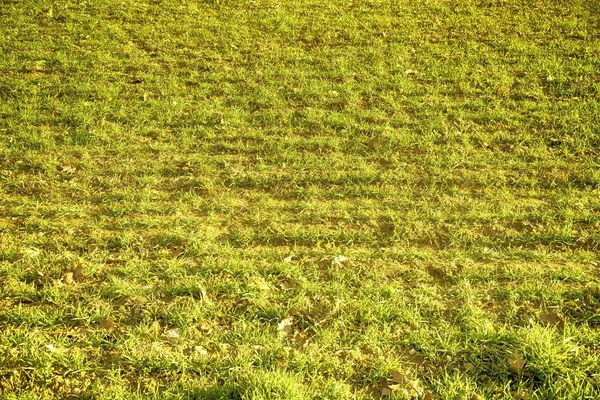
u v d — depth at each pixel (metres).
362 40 9.67
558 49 9.02
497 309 4.04
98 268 4.45
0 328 3.84
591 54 8.78
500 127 6.77
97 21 10.68
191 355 3.62
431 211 5.21
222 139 6.61
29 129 6.69
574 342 3.63
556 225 4.98
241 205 5.37
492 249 4.70
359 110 7.19
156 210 5.26
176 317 3.93
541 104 7.21
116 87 7.82
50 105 7.29
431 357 3.64
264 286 4.23
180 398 3.32
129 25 10.49
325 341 3.76
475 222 5.05
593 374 3.39
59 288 4.21
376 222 5.09
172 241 4.81
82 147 6.35
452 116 7.05
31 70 8.39
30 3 11.62
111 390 3.37
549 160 6.04
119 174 5.86
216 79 8.14
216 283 4.27
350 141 6.51
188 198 5.45
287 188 5.65
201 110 7.20
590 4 11.48
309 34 10.02
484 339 3.70
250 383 3.33
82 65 8.58
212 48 9.40
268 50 9.27
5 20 10.66
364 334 3.81
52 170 5.90
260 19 10.79
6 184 5.65
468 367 3.55
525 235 4.87
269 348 3.67
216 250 4.68
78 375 3.49
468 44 9.35
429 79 8.04
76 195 5.49
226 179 5.80
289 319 3.94
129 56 9.01
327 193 5.53
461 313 3.95
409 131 6.69
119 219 5.11
